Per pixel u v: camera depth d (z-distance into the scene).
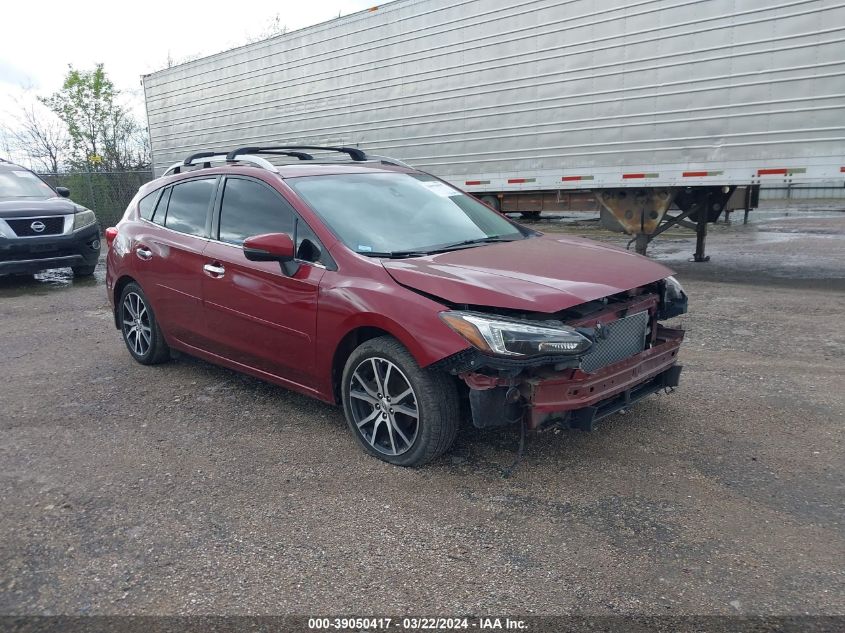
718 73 8.46
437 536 3.17
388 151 12.69
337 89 13.41
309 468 3.88
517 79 10.48
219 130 16.77
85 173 21.11
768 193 24.17
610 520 3.27
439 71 11.53
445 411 3.63
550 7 9.91
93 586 2.86
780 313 7.41
